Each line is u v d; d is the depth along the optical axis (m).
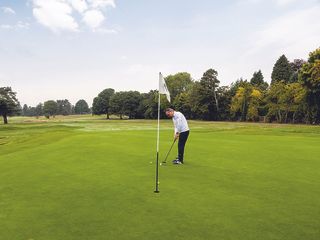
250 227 6.07
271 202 7.60
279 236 5.66
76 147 17.80
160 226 6.16
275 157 14.02
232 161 13.07
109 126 67.19
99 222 6.42
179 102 120.19
